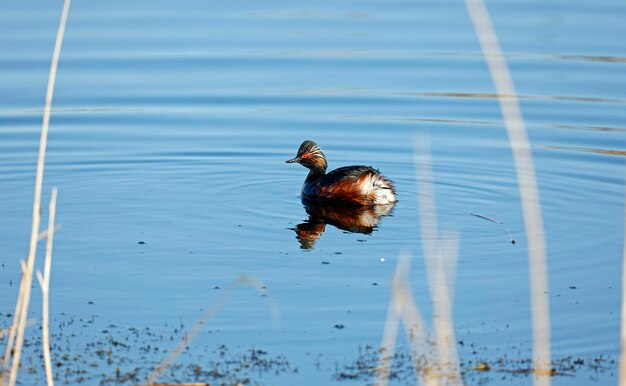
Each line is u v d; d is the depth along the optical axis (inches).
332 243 689.6
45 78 1069.8
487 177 836.6
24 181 820.0
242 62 1130.7
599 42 1168.2
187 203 778.2
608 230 707.4
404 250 674.2
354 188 779.4
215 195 802.8
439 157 890.1
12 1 1306.6
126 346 522.6
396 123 975.0
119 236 697.0
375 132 955.3
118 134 944.3
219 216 748.6
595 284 612.7
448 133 947.3
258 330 544.7
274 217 750.5
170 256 659.4
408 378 487.8
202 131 959.0
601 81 1054.4
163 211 756.0
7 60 1103.6
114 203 772.6
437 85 1064.2
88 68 1100.5
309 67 1117.7
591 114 975.6
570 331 547.8
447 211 755.4
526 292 599.8
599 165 854.5
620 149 890.1
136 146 916.6
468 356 514.0
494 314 568.1
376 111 1005.2
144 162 880.3
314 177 837.8
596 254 662.5
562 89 1039.0
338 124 976.9
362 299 588.7
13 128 947.3
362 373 492.4
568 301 587.8
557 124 953.5
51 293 595.8
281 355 514.0
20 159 871.7
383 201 782.5
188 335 536.7
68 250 668.1
